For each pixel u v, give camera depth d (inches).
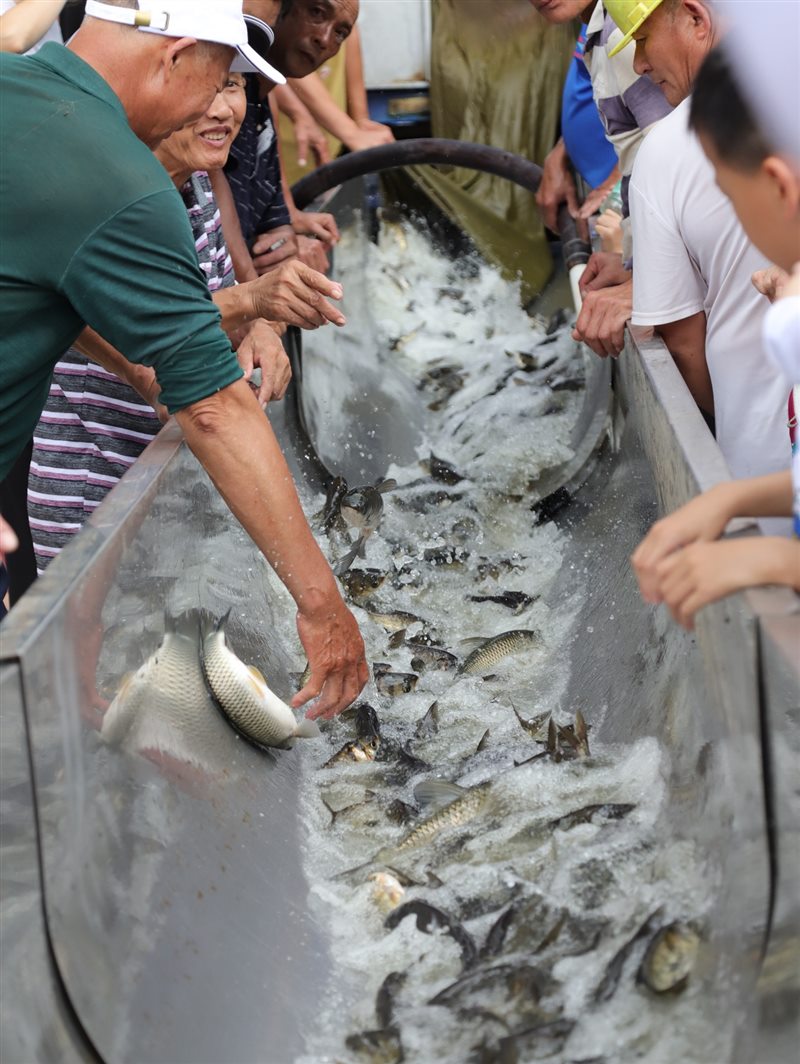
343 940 77.4
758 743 59.0
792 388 85.8
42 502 117.6
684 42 94.3
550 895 73.9
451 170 225.6
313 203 184.1
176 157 103.2
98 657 69.7
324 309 108.8
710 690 72.3
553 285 211.9
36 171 72.9
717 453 78.4
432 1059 64.4
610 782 85.6
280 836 85.5
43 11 93.4
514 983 66.7
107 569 72.4
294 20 134.6
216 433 83.7
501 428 158.7
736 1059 57.1
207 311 80.6
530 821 82.8
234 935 74.1
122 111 78.1
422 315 201.0
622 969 65.0
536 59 222.5
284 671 106.0
